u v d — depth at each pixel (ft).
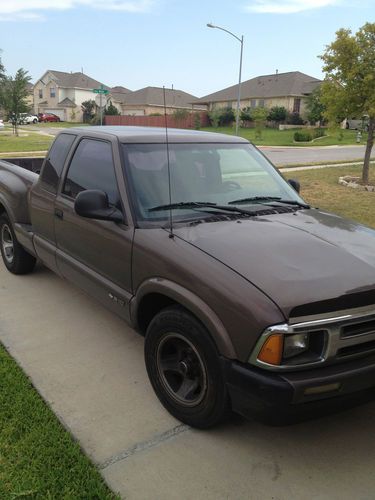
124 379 11.84
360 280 8.89
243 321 8.33
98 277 12.52
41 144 96.53
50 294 16.97
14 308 15.76
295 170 58.23
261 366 8.23
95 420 10.28
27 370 12.12
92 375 11.99
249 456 9.35
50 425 9.89
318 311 8.29
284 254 9.56
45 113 265.75
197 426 9.88
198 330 9.13
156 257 10.17
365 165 44.55
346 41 40.45
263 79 224.94
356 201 36.17
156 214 11.31
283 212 12.23
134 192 11.52
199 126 161.07
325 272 9.01
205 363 9.13
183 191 12.01
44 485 8.34
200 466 9.06
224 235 10.35
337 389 8.33
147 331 10.61
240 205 12.24
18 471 8.66
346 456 9.45
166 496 8.37
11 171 18.53
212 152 13.50
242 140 14.92
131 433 9.90
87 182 13.20
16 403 10.56
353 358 8.63
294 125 193.36
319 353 8.40
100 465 9.00
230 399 9.02
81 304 16.17
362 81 41.14
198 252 9.66
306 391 8.08
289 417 8.29
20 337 13.84
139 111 242.37
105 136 13.03
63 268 14.56
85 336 13.97
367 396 8.81
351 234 11.02
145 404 10.86
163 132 13.64
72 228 13.47
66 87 267.80
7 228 18.69
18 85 131.75
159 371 10.43
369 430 10.23
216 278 8.93
